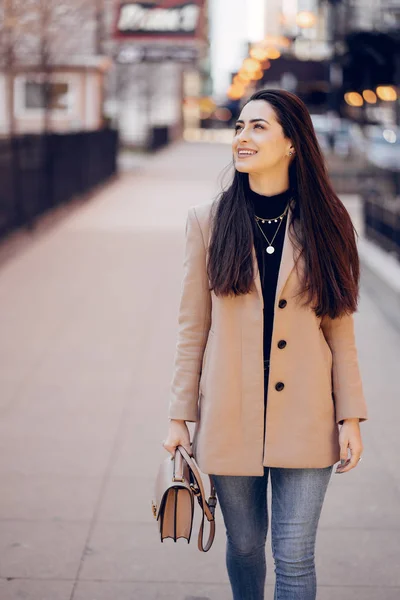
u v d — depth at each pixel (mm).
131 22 33750
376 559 4418
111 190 26891
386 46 18109
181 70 65625
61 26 21578
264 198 3102
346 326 3143
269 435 3039
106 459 5766
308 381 3045
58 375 7781
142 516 4891
